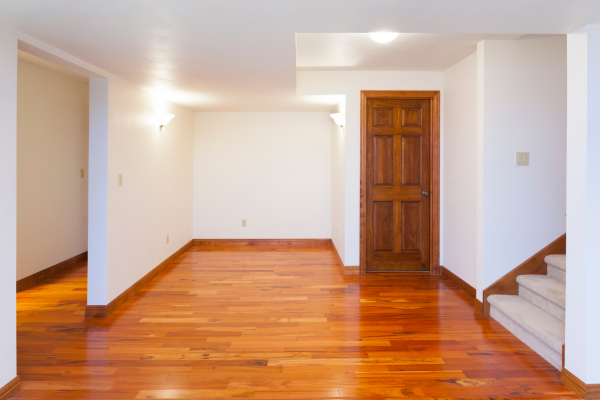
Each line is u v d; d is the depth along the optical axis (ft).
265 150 22.07
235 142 22.02
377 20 7.02
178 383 7.86
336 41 11.73
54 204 16.08
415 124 16.30
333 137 21.20
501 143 11.45
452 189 14.89
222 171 22.08
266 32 7.95
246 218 22.22
